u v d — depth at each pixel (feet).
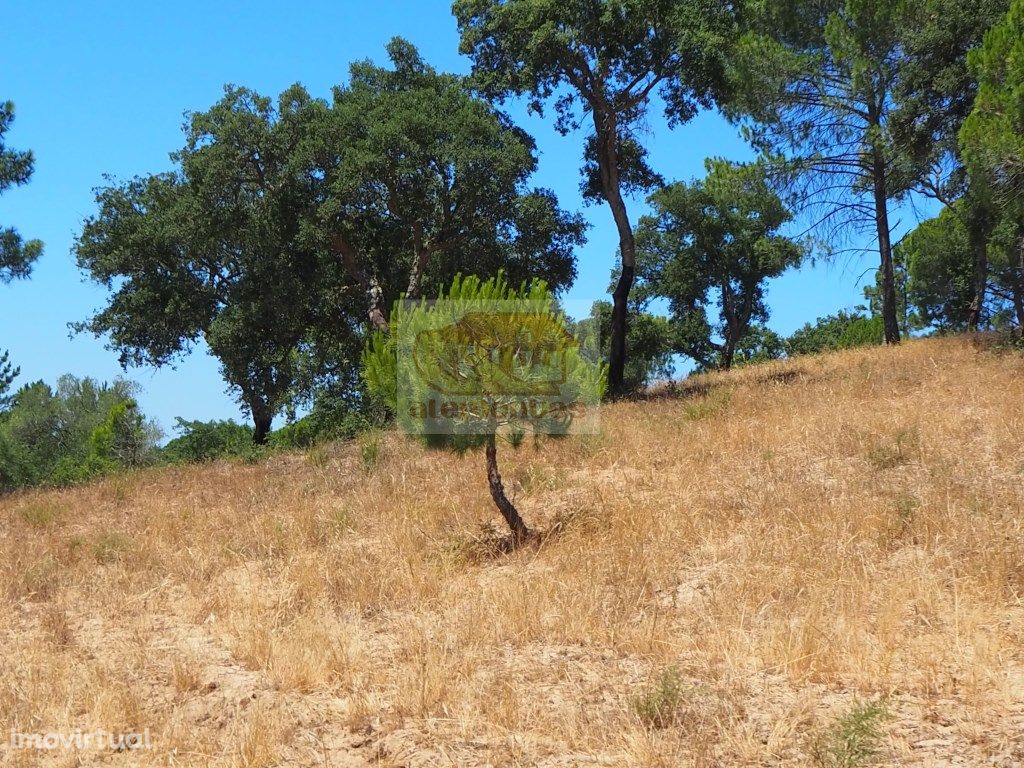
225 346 76.07
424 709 16.83
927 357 57.77
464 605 23.02
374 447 45.24
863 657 16.96
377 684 18.35
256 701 17.81
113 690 18.51
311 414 89.15
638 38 68.85
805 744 14.14
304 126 69.77
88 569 30.63
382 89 75.25
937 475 28.35
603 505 30.07
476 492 34.91
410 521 31.45
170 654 21.44
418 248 71.41
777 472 31.89
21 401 123.85
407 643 20.56
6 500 52.49
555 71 70.69
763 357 157.89
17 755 15.78
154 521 37.50
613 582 23.30
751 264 130.41
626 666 18.37
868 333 129.39
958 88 68.23
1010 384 42.22
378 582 25.39
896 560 22.22
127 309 81.20
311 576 26.40
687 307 138.31
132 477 53.06
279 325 76.13
